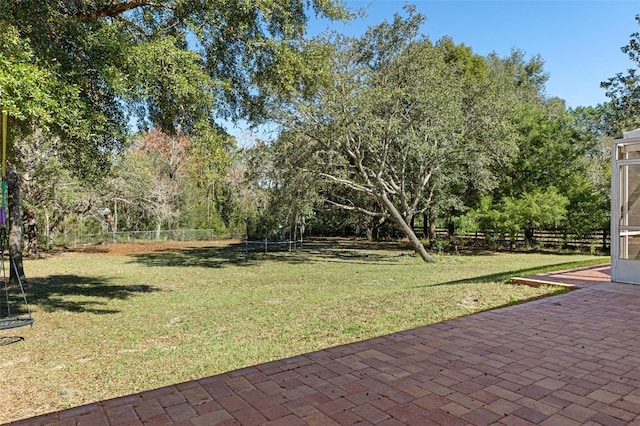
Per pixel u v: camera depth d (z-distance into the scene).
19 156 12.47
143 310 8.00
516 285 7.08
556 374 3.04
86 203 21.44
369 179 16.62
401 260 16.78
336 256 18.77
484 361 3.32
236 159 15.00
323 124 13.42
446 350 3.61
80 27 6.05
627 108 17.34
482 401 2.60
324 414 2.45
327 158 15.46
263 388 2.84
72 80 6.06
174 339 5.78
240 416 2.44
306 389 2.82
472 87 15.89
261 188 17.72
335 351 3.64
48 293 10.13
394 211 15.73
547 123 19.31
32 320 5.91
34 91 4.80
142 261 17.56
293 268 14.63
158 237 27.08
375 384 2.89
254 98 9.87
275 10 7.80
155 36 7.03
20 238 11.77
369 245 24.39
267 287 10.47
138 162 23.27
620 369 3.13
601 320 4.57
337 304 7.09
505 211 17.91
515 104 18.50
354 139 15.10
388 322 5.21
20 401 3.72
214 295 9.48
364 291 9.30
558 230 19.52
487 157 15.88
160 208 25.56
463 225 18.36
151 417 2.44
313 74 8.97
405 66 14.52
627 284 6.66
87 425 2.35
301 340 4.89
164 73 6.60
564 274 7.95
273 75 8.60
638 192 6.61
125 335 6.12
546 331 4.17
